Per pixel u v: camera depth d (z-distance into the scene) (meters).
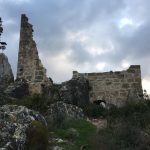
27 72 38.97
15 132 22.81
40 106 32.22
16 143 22.11
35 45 39.81
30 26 40.66
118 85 38.03
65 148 23.81
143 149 24.53
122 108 33.16
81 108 34.00
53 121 28.39
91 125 29.45
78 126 28.72
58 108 31.52
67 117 30.27
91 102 37.78
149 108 32.34
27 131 23.03
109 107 34.91
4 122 23.28
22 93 36.81
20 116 24.47
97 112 33.50
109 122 29.53
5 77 38.75
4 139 22.08
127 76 38.22
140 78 38.12
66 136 26.14
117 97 37.75
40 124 23.69
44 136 23.00
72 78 37.44
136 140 25.39
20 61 39.50
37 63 39.06
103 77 38.44
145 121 29.33
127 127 27.06
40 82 38.22
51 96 35.12
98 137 25.64
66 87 35.78
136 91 37.50
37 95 35.09
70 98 35.12
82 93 36.19
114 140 25.12
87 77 38.66
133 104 33.38
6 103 32.19
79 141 25.72
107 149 24.34
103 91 38.03
